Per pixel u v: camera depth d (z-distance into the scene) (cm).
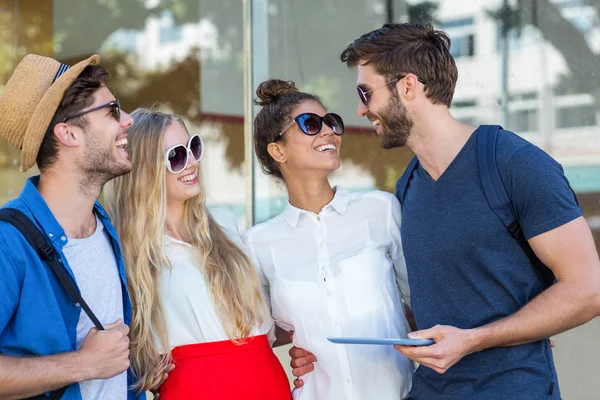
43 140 208
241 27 449
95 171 212
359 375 248
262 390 241
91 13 518
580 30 337
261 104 274
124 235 247
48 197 210
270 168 280
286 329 263
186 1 474
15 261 194
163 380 239
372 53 232
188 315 241
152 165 247
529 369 211
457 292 219
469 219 214
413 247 228
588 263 198
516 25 347
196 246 251
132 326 239
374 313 249
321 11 382
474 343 204
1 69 551
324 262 254
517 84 349
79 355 193
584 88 337
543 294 203
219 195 448
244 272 250
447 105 228
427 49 227
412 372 260
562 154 342
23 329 194
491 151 212
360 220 259
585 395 332
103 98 213
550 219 200
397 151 370
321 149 259
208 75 466
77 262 208
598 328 329
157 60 490
